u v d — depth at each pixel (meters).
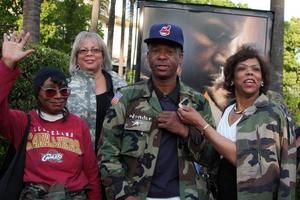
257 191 3.19
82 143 3.36
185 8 6.98
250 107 3.36
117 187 3.11
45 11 20.08
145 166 3.15
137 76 6.75
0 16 17.72
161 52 3.22
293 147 3.29
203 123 3.22
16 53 3.15
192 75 6.97
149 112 3.22
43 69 3.37
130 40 27.36
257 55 3.45
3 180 3.13
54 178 3.18
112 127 3.25
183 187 3.16
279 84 9.91
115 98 3.30
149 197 3.14
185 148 3.22
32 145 3.22
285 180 3.22
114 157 3.21
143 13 6.90
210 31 7.04
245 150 3.23
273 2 9.98
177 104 3.31
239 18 7.07
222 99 6.74
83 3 21.86
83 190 3.31
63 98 3.33
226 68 3.60
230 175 3.37
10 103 5.45
